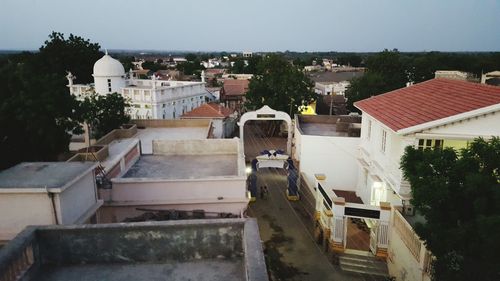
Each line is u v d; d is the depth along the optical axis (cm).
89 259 622
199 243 630
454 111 1395
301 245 1811
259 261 529
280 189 2616
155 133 2688
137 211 1202
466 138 1353
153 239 623
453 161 888
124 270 606
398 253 1394
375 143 1798
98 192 1179
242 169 1308
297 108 4472
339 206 1570
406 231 1322
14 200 812
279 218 2133
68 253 618
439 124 1348
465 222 823
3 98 1662
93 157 1631
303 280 1495
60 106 1841
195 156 1705
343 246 1596
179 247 629
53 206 817
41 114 1702
